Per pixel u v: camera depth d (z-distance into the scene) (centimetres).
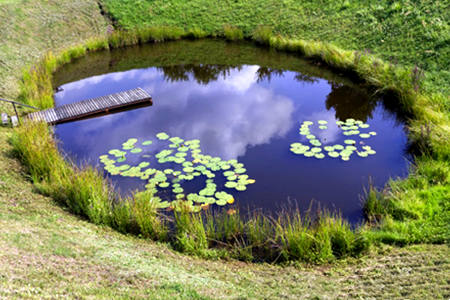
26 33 1703
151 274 509
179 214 735
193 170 883
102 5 2148
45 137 914
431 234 636
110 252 559
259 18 1972
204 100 1329
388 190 780
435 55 1282
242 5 2078
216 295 481
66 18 1952
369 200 738
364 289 521
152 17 2108
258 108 1248
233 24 1991
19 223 585
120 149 1012
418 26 1441
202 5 2141
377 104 1221
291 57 1695
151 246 644
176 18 2094
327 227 646
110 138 1077
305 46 1675
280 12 1956
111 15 2108
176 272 543
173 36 2000
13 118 1047
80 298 412
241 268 606
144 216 689
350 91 1332
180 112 1238
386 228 670
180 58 1772
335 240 643
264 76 1520
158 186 833
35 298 387
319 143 988
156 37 1978
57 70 1650
